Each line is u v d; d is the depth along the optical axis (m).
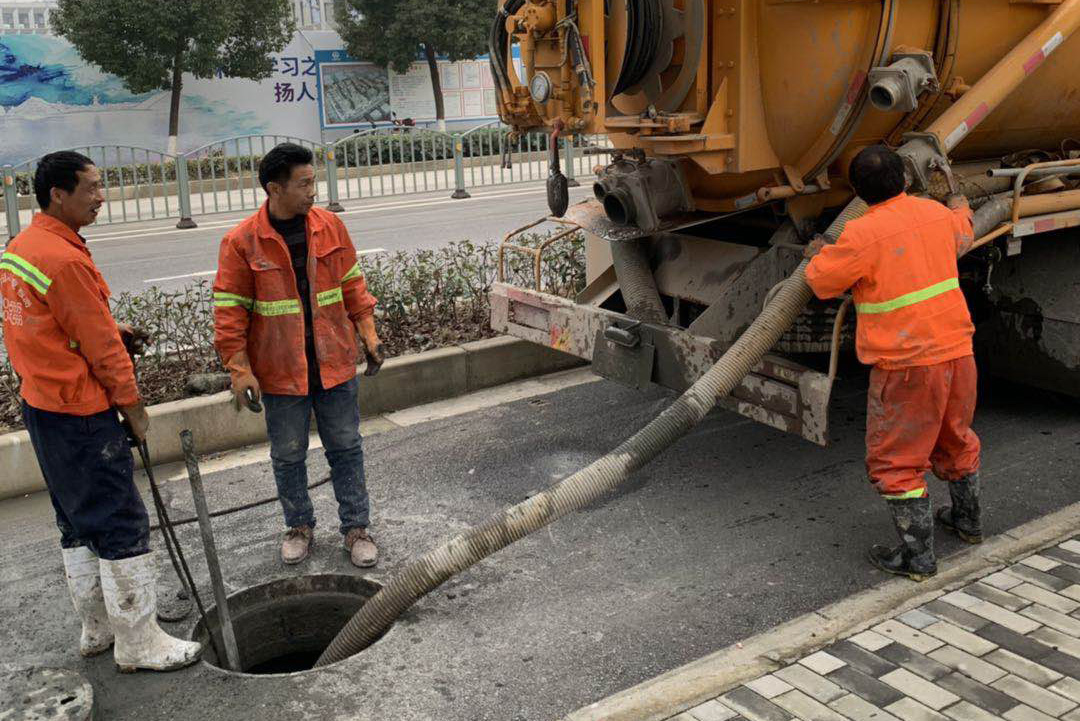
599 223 5.21
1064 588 3.73
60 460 3.28
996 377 5.54
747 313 4.71
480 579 4.06
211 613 3.92
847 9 4.21
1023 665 3.26
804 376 4.09
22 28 24.94
